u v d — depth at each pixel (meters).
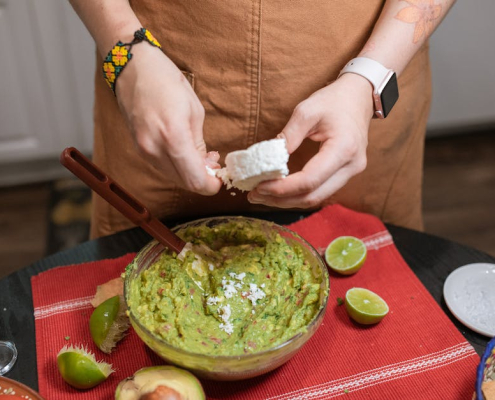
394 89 0.65
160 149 0.57
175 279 0.62
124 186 0.82
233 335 0.60
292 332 0.58
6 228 1.49
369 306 0.66
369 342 0.64
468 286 0.70
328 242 0.76
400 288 0.70
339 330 0.66
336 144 0.58
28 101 1.42
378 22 0.68
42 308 0.68
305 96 0.73
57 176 1.65
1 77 1.37
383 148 0.81
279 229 0.67
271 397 0.59
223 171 0.58
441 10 0.67
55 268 0.72
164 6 0.68
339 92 0.62
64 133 1.51
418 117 0.84
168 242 0.64
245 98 0.73
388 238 0.76
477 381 0.52
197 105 0.59
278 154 0.54
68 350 0.60
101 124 0.80
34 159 1.58
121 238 0.76
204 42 0.69
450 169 1.71
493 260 0.73
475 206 1.58
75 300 0.68
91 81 1.42
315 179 0.57
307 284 0.63
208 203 0.83
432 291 0.70
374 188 0.85
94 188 0.60
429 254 0.75
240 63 0.70
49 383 0.60
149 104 0.57
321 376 0.61
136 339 0.64
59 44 1.34
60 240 1.43
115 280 0.69
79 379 0.58
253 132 0.76
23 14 1.28
